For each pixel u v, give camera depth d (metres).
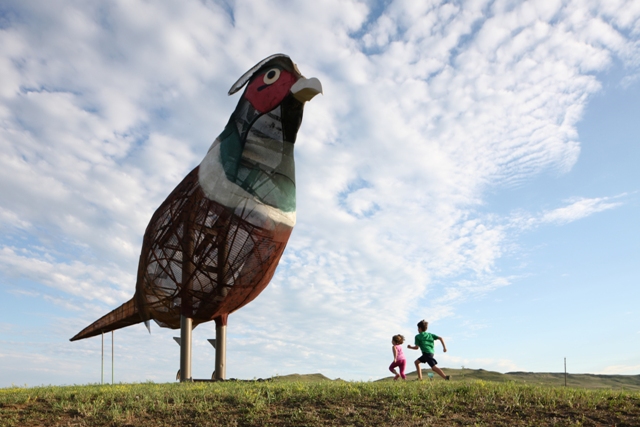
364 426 8.07
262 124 16.45
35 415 8.73
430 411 8.67
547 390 9.82
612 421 8.10
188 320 16.64
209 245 15.90
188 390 10.42
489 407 8.81
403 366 13.86
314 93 15.95
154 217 17.09
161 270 16.59
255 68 16.88
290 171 16.88
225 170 15.98
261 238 16.05
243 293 16.91
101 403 9.27
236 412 8.73
